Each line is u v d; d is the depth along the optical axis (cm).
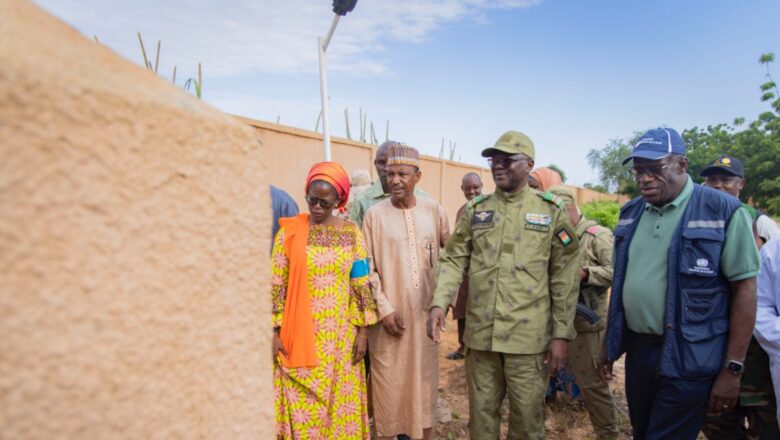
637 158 228
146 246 52
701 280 212
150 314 53
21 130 43
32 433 46
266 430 69
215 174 60
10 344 44
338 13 357
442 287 272
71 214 47
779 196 1579
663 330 223
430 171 1155
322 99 390
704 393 215
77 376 48
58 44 48
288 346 245
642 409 244
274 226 276
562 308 256
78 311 48
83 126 47
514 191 266
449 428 371
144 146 52
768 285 245
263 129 642
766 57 1728
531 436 257
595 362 315
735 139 1858
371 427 358
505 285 257
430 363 298
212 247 60
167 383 55
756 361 257
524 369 253
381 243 296
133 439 52
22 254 44
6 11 46
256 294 67
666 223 228
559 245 256
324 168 255
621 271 247
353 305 270
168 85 59
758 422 260
